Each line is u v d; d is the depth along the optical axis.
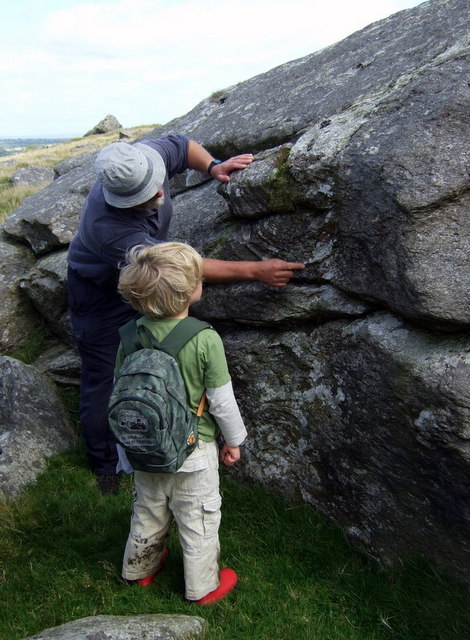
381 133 3.17
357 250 3.21
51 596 3.18
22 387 4.66
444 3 4.59
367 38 4.96
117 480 4.18
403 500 3.18
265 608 3.06
